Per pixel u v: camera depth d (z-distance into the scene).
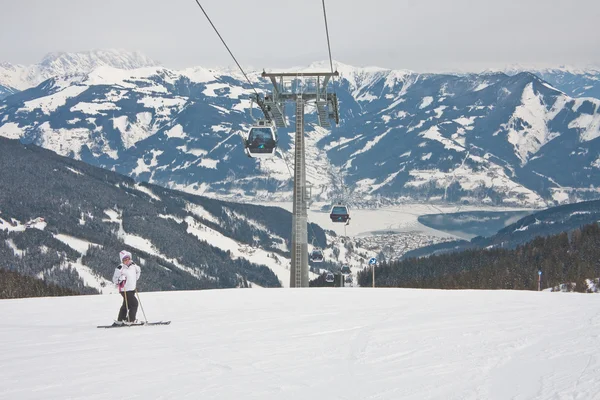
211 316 14.93
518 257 126.38
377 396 6.89
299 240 33.91
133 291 13.84
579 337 10.50
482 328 11.81
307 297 20.23
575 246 119.88
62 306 18.86
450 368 8.20
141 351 10.02
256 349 9.96
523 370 7.95
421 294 21.38
